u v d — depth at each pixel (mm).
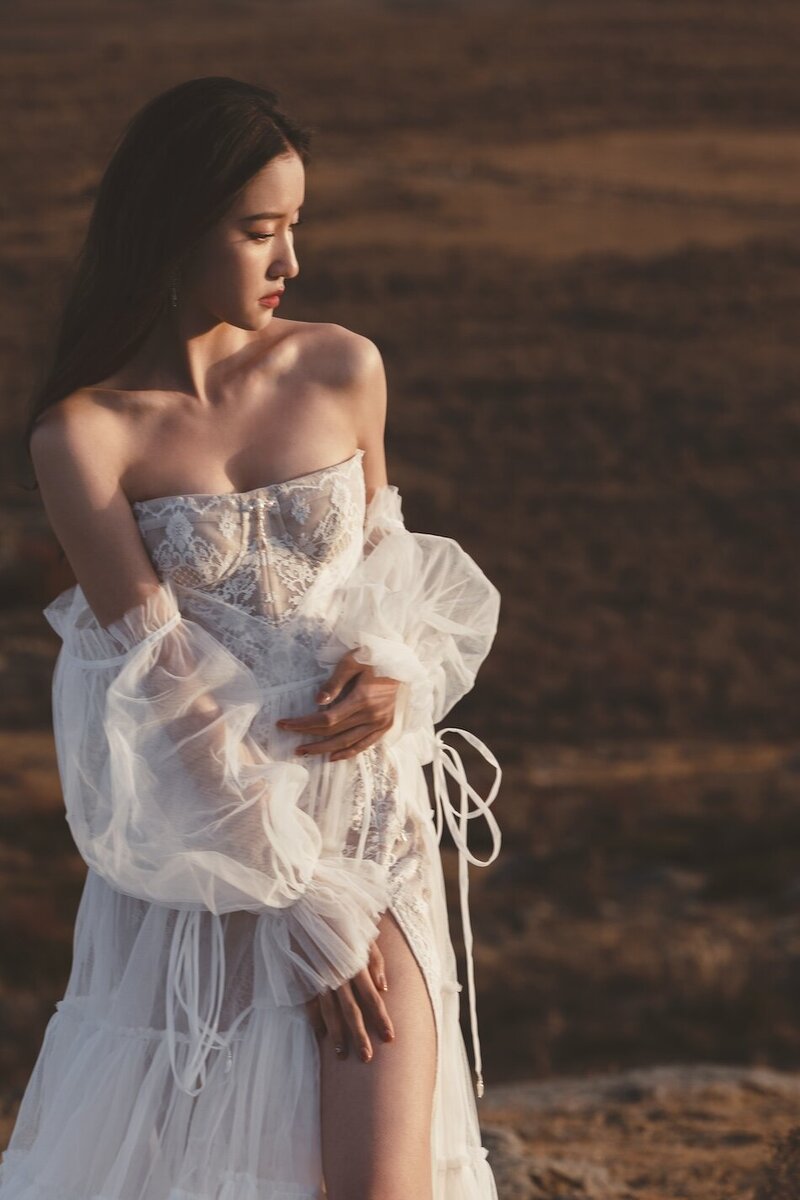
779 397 47938
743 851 18359
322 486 3379
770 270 59531
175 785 3176
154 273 3223
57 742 3396
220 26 133125
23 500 39562
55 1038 3428
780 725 28594
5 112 61719
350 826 3383
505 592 36438
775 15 123125
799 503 41219
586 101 94125
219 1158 3176
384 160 79250
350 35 121375
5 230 51969
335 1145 3111
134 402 3307
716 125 88188
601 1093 7500
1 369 49125
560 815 20594
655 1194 5531
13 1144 3430
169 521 3270
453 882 17844
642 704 29750
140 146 3232
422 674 3395
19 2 150500
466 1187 3432
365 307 57844
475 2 154125
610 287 58875
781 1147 4930
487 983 14266
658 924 16062
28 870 19328
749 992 13656
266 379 3426
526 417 47562
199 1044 3184
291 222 3316
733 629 34219
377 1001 3176
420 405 48781
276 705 3334
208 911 3279
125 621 3217
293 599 3363
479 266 61656
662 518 40906
